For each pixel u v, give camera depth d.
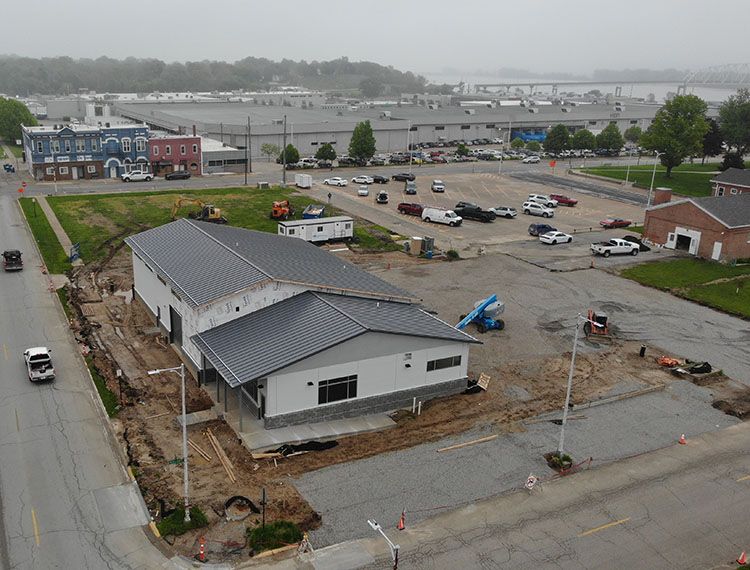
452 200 102.44
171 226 55.78
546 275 66.38
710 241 73.44
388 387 38.88
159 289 48.22
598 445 36.22
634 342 50.78
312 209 85.12
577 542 28.44
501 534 28.70
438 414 38.88
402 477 32.44
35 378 40.16
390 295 43.94
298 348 36.38
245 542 27.39
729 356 48.75
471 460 34.16
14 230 76.19
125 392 39.59
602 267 69.94
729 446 36.72
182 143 115.19
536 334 51.31
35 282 59.38
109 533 27.62
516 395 41.53
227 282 42.25
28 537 27.17
